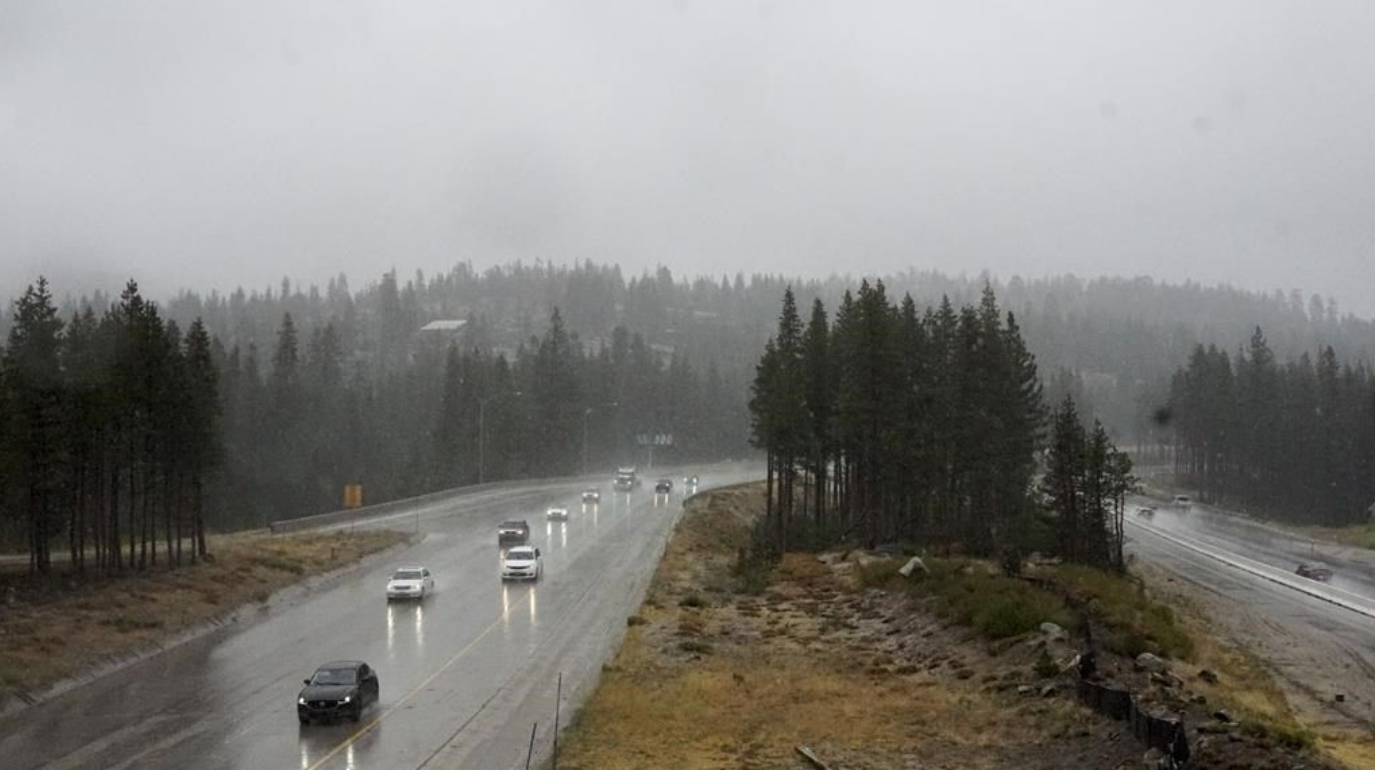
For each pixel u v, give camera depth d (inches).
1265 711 1105.4
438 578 2244.1
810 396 2974.9
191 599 1806.1
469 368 5300.2
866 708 1105.4
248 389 4965.6
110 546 2388.0
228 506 4178.2
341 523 3280.0
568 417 5762.8
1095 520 2573.8
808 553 2539.4
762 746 956.0
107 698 1190.9
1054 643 1267.2
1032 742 930.7
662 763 903.7
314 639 1571.1
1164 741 799.7
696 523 3161.9
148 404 2255.2
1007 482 2746.1
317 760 930.7
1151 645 1288.1
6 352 2524.6
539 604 1888.5
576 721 1060.5
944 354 3088.1
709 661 1402.6
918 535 2812.5
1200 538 4001.0
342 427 5339.6
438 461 5147.6
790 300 2874.0
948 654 1373.0
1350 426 4948.3
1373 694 1422.2
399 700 1171.9
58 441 2084.2
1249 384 5280.5
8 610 1616.6
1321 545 3836.1
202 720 1083.9
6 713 1118.4
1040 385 3390.7
